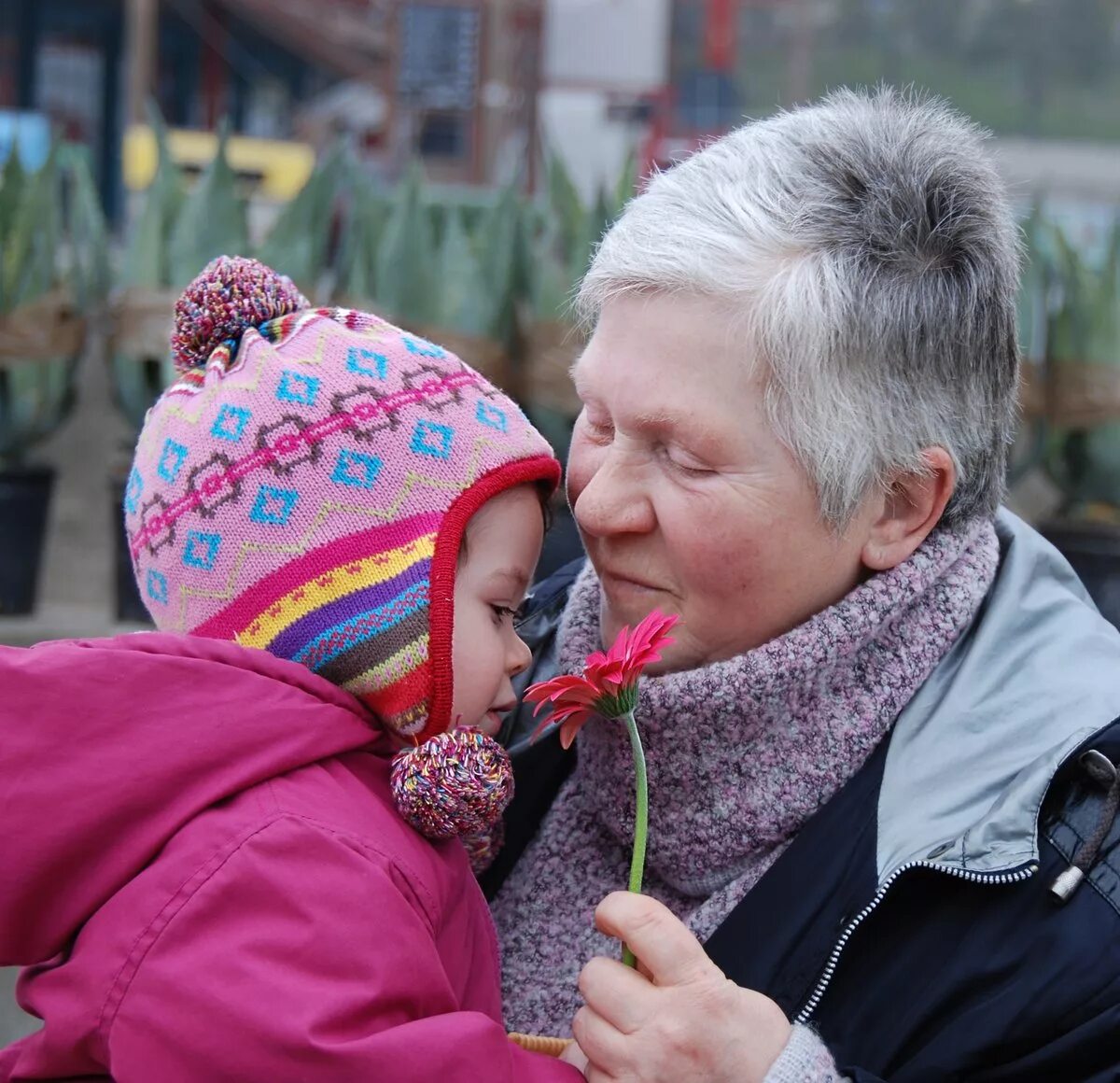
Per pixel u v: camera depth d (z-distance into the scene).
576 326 1.45
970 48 12.52
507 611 1.32
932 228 1.22
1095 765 1.18
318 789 1.16
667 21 7.83
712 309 1.19
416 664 1.20
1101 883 1.15
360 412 1.22
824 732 1.27
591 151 7.80
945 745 1.25
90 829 1.10
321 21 11.40
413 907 1.14
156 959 1.07
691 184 1.25
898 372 1.21
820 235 1.19
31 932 1.12
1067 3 12.24
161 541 1.25
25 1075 1.14
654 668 1.29
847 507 1.22
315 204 3.22
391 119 7.66
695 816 1.29
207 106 13.63
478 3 7.48
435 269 3.05
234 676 1.15
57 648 1.15
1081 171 10.27
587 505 1.26
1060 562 1.43
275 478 1.21
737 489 1.21
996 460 1.31
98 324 3.38
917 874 1.20
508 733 1.52
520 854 1.48
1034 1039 1.13
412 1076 1.04
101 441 3.54
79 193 3.35
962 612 1.32
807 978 1.20
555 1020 1.35
